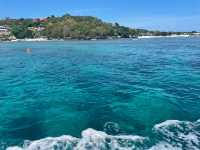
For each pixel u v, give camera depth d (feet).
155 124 36.35
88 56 160.45
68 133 34.12
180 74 81.25
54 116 41.19
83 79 74.79
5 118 40.81
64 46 315.99
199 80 70.03
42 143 30.63
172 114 41.01
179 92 56.18
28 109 45.37
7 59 147.23
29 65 113.80
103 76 80.18
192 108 44.24
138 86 63.41
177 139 31.27
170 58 136.77
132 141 30.66
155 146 29.53
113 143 30.12
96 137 31.76
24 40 641.40
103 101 49.65
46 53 195.31
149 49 225.35
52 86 65.21
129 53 182.29
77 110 44.11
